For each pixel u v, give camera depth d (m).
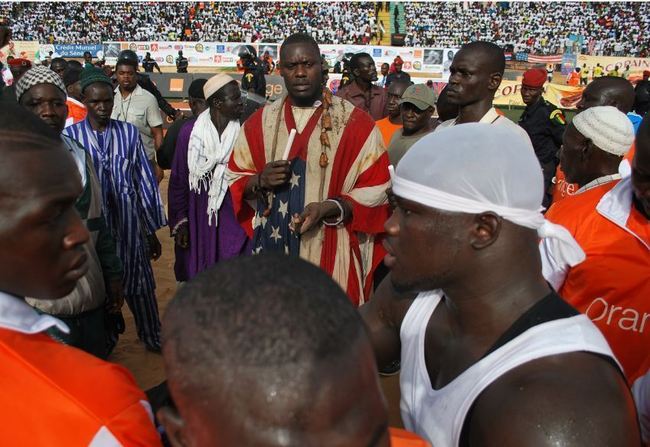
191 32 35.34
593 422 1.00
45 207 1.10
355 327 0.78
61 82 3.12
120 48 29.23
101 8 36.38
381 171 3.20
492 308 1.25
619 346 2.08
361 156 3.15
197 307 0.78
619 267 2.02
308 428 0.71
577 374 1.08
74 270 1.20
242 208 3.44
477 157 1.17
